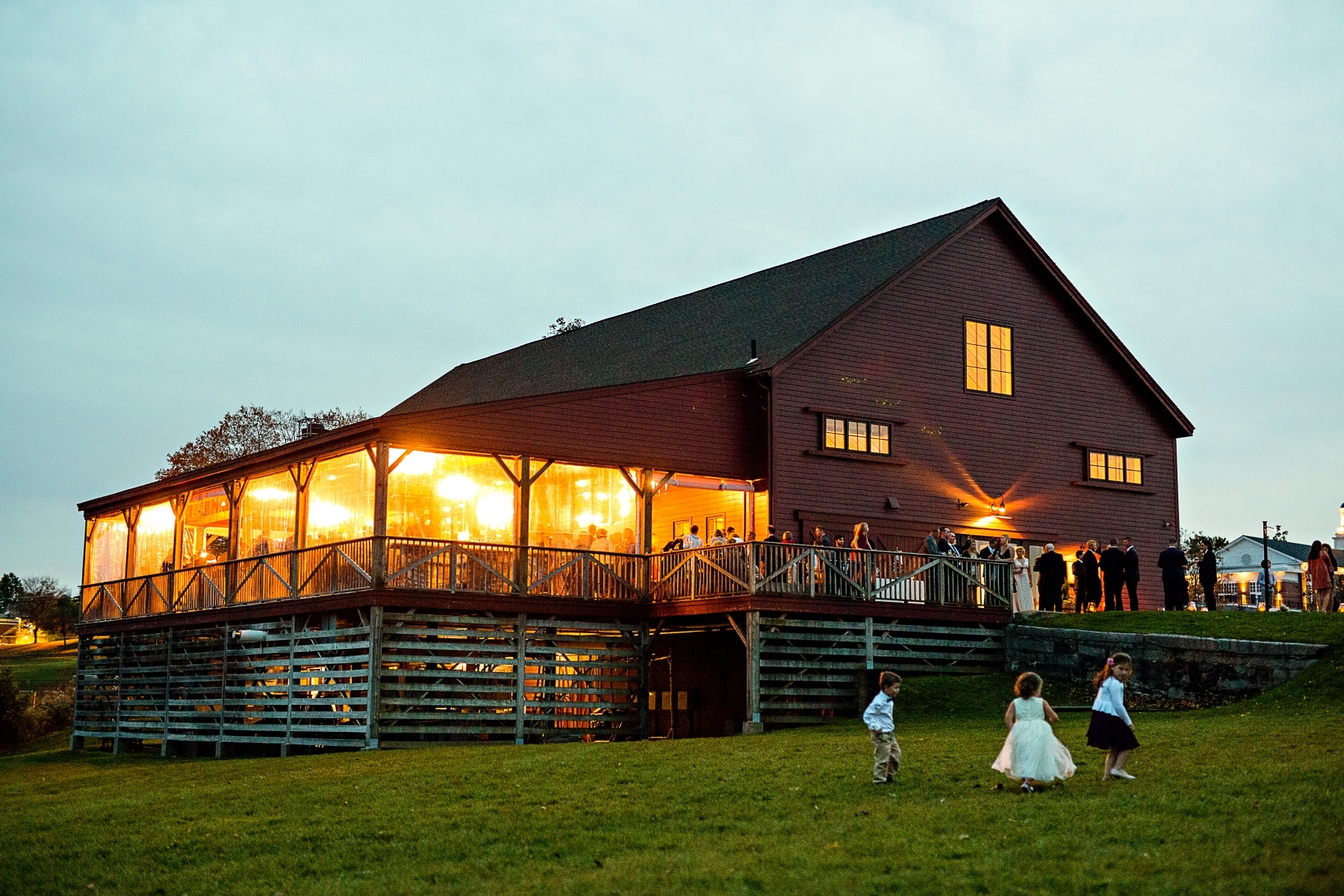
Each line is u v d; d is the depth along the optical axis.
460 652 26.25
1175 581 28.28
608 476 28.16
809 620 25.34
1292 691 20.95
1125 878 11.05
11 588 139.62
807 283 34.66
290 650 27.14
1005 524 33.06
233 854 14.42
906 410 31.84
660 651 30.88
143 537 35.12
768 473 29.61
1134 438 36.06
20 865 14.80
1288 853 11.39
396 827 14.87
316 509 27.58
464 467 26.55
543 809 15.16
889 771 15.34
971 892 11.09
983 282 33.78
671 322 37.69
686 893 11.56
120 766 26.91
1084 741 17.81
